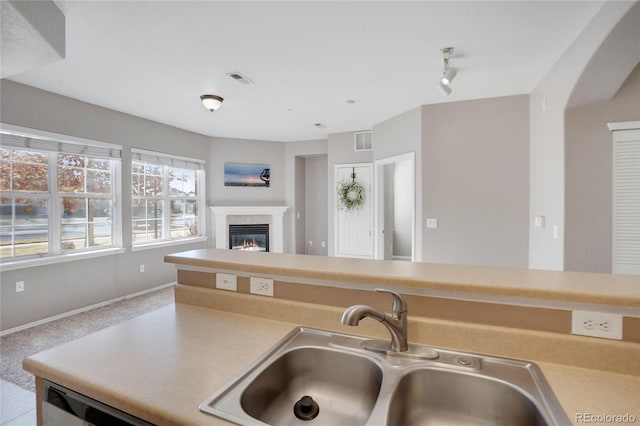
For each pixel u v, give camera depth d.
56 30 1.96
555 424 0.66
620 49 2.10
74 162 3.73
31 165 3.35
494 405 0.82
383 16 2.11
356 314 0.82
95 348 0.99
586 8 2.04
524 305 0.92
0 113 3.02
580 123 2.61
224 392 0.76
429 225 3.90
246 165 6.00
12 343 2.90
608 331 0.84
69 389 0.84
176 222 5.14
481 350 0.95
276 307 1.22
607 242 2.57
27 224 3.32
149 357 0.93
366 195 5.27
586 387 0.77
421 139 3.93
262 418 0.85
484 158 3.67
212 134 5.61
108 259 4.04
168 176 5.00
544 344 0.89
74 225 3.74
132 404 0.72
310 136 5.83
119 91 3.44
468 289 0.95
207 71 2.95
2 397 2.10
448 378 0.87
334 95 3.61
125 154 4.23
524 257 3.54
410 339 1.02
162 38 2.36
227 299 1.31
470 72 2.98
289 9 2.02
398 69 2.92
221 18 2.11
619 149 2.54
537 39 2.42
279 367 0.94
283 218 6.16
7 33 1.79
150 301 4.12
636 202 2.51
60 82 3.18
